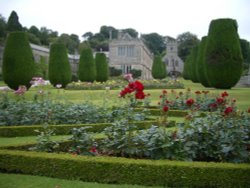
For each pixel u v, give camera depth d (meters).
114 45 69.19
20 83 25.97
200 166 5.25
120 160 5.61
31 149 6.79
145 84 34.22
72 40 103.94
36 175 5.82
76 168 5.63
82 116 11.09
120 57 69.19
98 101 19.08
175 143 6.08
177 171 5.28
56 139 8.80
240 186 5.12
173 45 95.06
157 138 6.12
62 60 31.84
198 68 32.41
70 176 5.66
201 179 5.21
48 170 5.78
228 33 26.03
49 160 5.79
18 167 5.95
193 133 6.32
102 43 110.19
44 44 93.56
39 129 9.77
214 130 6.42
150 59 93.81
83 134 6.81
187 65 55.81
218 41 26.14
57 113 10.97
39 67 56.34
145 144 6.32
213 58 26.53
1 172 6.04
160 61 56.28
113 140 6.70
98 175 5.53
